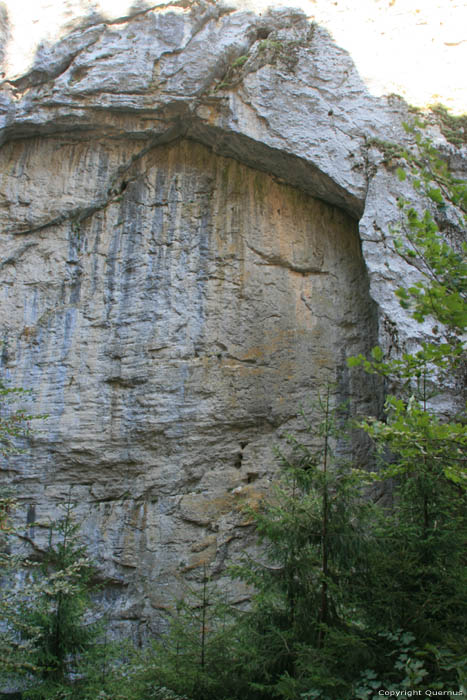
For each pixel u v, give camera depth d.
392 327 10.88
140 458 11.70
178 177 13.30
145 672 6.20
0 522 7.56
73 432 11.77
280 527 6.25
